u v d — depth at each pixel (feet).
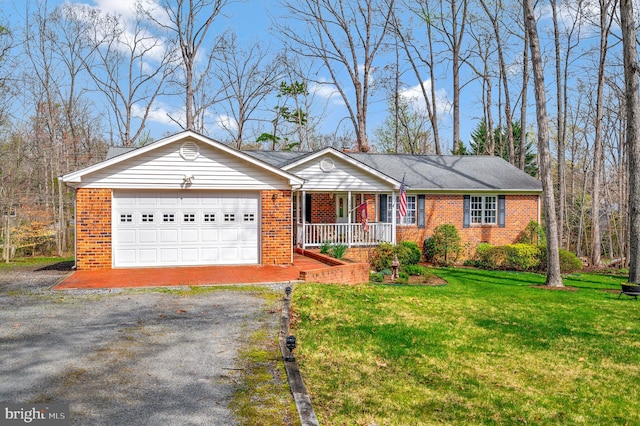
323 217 72.38
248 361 20.84
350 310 33.60
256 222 50.29
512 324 32.78
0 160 86.79
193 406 16.21
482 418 17.54
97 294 34.88
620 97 92.53
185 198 48.34
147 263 47.42
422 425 16.61
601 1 83.25
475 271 64.80
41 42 101.50
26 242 82.07
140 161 46.50
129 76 116.37
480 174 78.33
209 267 48.01
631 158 53.98
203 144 47.80
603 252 115.24
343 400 18.22
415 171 76.69
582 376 22.65
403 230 71.41
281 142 145.18
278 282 40.96
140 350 21.98
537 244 71.87
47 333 24.48
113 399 16.60
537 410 18.58
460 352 25.45
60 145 105.50
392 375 21.30
